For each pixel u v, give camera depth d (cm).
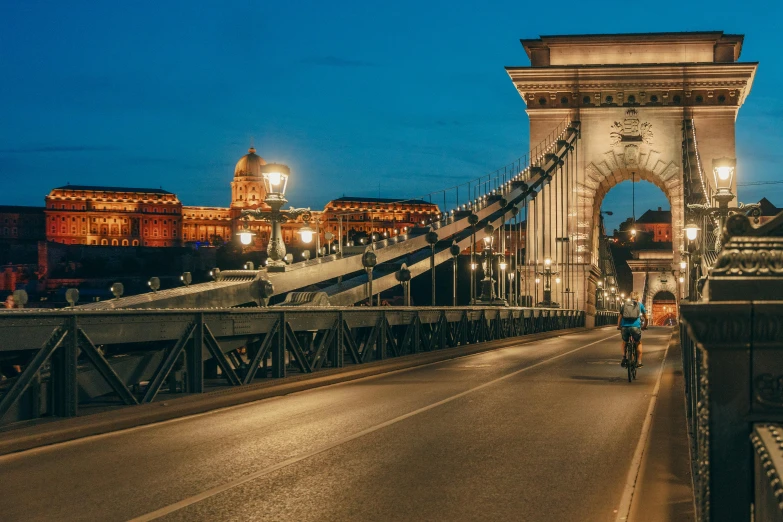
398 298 8394
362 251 3058
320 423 1080
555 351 2908
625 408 1236
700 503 339
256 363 1466
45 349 960
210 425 1066
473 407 1248
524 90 8019
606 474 743
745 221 315
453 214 4709
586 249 7800
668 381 1703
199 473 751
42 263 18000
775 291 299
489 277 4044
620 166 7862
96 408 1100
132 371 1163
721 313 282
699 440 379
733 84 7738
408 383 1658
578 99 7944
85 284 17475
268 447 892
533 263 7725
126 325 1106
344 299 2706
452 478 725
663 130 7831
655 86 7831
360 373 1809
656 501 633
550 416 1144
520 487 688
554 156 7144
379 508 615
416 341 2364
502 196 5706
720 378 289
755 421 286
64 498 655
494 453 850
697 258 2434
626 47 8125
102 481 719
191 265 19738
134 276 18650
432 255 3159
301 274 2267
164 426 1059
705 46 8025
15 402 916
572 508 615
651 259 13588
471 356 2591
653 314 13788
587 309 7731
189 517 591
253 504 629
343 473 748
